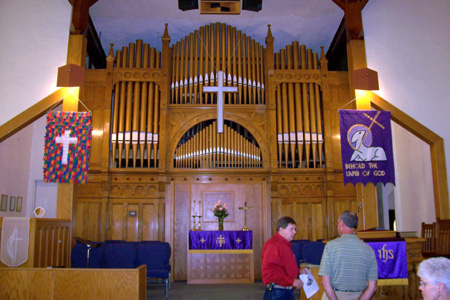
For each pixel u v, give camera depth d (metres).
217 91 9.64
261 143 10.80
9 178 10.78
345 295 3.86
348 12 9.47
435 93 9.06
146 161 10.77
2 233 6.47
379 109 9.12
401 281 5.96
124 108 10.81
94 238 10.18
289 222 4.32
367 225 8.49
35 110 8.52
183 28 11.75
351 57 9.34
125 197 10.46
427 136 8.91
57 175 8.19
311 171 10.73
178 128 10.78
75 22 8.94
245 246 9.41
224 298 7.90
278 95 11.08
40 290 5.46
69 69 8.43
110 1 10.74
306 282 4.12
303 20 11.59
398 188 11.40
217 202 10.38
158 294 8.31
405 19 9.36
